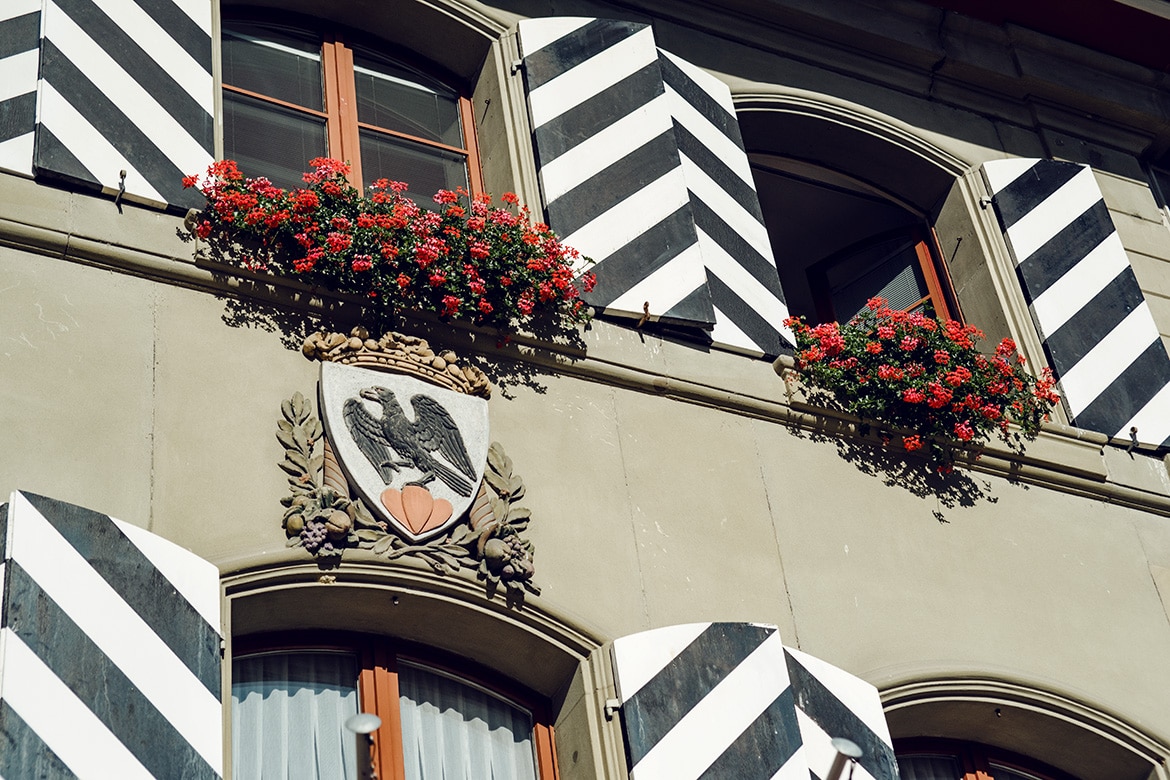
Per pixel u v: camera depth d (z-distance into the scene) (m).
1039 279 10.80
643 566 8.38
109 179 8.16
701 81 10.59
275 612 7.62
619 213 9.53
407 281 8.44
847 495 9.23
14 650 6.35
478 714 8.03
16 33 8.48
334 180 8.69
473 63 10.46
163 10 8.95
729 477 8.94
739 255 9.91
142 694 6.62
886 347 9.77
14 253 7.80
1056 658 9.14
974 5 11.84
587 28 10.27
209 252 8.20
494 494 8.20
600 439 8.72
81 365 7.62
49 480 7.25
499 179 9.87
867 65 11.59
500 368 8.69
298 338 8.23
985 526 9.52
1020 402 9.93
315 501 7.69
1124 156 12.20
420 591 7.75
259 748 7.48
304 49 10.16
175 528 7.41
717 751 7.69
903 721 8.80
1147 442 10.31
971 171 11.41
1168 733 9.15
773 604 8.59
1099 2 11.90
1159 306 11.33
